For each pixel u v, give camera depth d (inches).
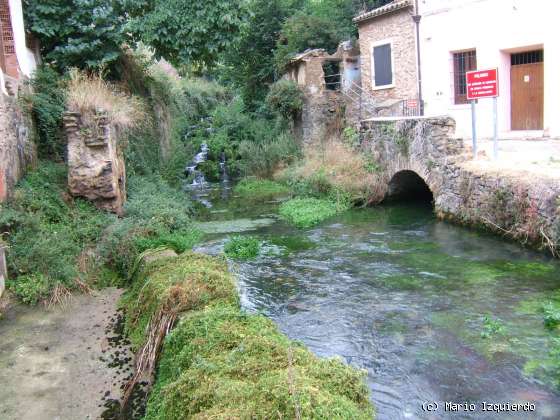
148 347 213.0
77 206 372.5
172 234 405.1
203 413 129.7
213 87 1240.2
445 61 633.0
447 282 303.7
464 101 628.1
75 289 303.9
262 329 183.5
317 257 376.2
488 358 213.3
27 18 486.0
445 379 201.3
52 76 461.1
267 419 124.3
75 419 182.1
